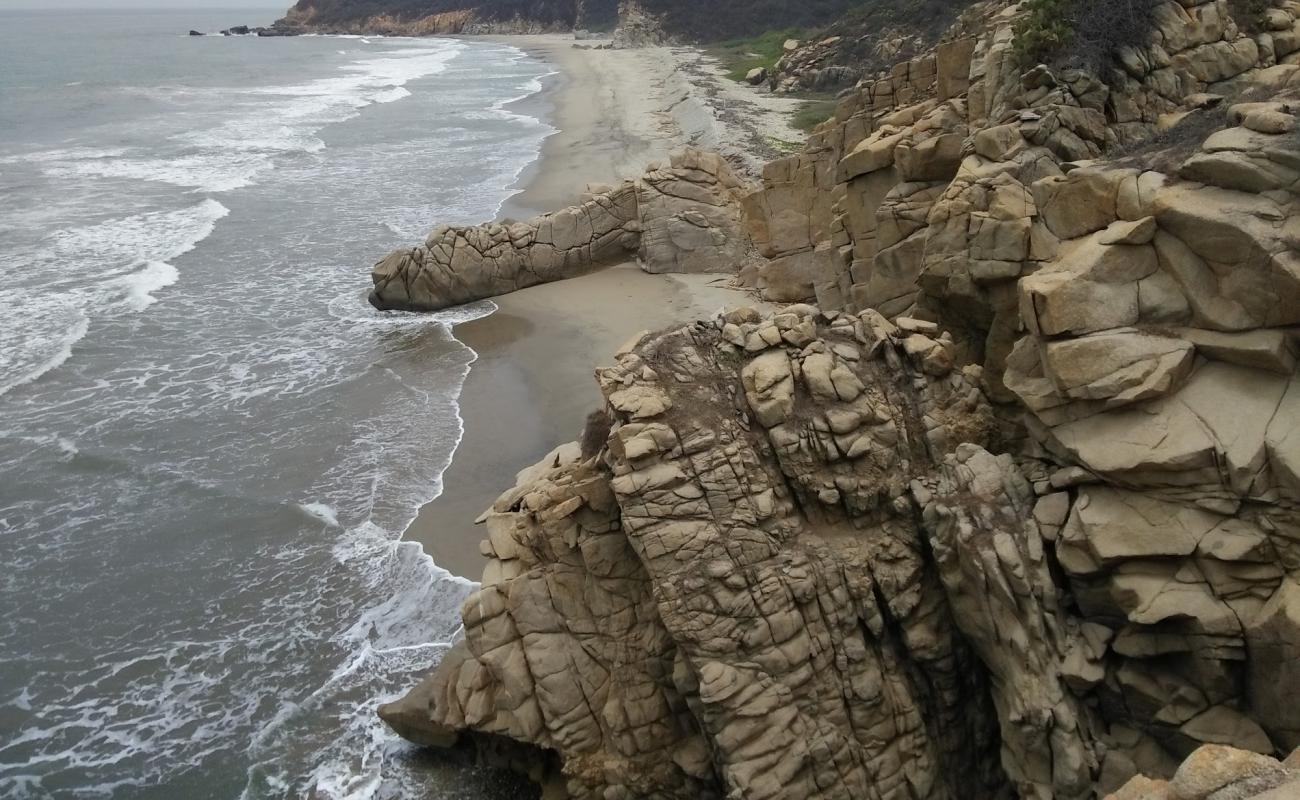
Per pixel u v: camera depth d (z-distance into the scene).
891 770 11.52
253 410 24.41
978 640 11.40
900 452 12.33
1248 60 17.25
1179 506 9.98
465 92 82.38
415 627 16.95
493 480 21.03
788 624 11.56
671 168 32.34
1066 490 11.07
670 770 12.48
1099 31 16.56
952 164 17.67
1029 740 10.51
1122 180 11.65
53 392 25.22
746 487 12.05
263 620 17.27
